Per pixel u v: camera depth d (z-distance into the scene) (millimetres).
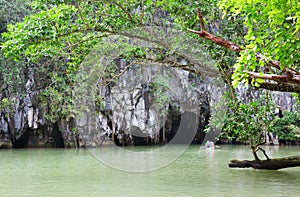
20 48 9508
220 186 7895
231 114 10695
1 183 8398
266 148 20547
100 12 9930
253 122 10672
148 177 9266
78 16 10312
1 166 11859
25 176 9477
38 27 9273
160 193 7102
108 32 9719
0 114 22391
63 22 9617
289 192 7191
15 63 20781
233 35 10227
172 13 9891
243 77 5281
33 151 19594
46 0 9781
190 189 7500
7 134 22656
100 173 9953
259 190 7391
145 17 9641
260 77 5867
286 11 4781
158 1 9594
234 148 20078
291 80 5898
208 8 9883
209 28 10539
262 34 5625
